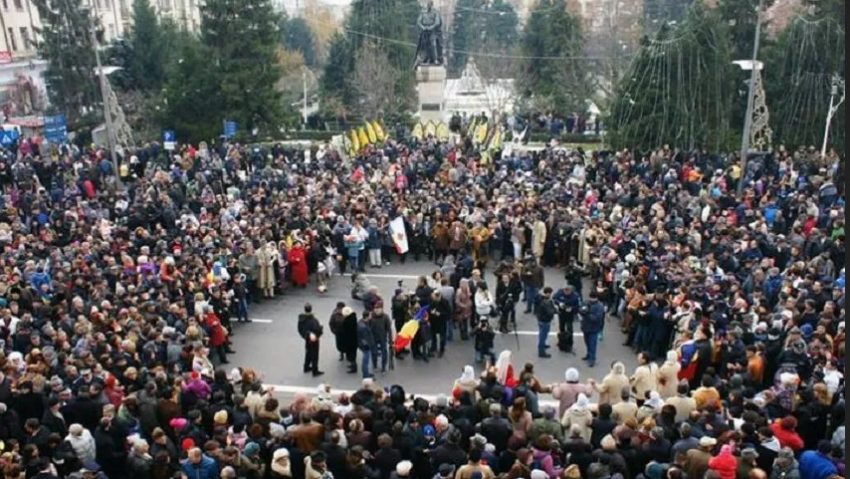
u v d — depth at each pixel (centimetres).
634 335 1953
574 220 2462
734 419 1248
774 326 1545
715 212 2455
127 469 1162
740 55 3766
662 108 3359
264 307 2309
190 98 4625
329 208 2580
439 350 1989
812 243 2034
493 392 1333
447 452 1147
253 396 1356
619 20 6219
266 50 4738
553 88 5319
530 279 2198
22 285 1861
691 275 1859
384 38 5862
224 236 2312
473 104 6425
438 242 2531
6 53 5119
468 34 7912
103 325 1611
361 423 1194
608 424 1221
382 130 4022
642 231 2202
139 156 3441
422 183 3039
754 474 1044
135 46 5253
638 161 3275
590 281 2380
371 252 2564
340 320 1858
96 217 2550
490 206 2630
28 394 1305
